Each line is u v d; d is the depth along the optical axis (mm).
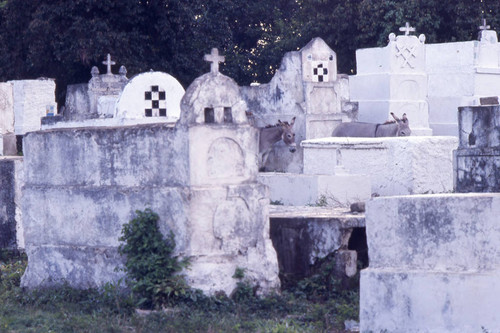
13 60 42438
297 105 27672
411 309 10180
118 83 30156
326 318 11609
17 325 11883
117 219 13516
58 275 14492
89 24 37906
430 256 10188
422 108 30422
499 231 9742
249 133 13227
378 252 10594
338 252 13633
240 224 13031
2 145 25438
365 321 10539
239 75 47656
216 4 45188
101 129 13906
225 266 12820
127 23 39406
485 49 31891
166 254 12664
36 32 38375
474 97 31281
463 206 9945
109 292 12961
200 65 42844
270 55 47938
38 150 14914
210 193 12734
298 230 14148
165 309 12281
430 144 20797
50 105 38094
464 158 15766
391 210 10453
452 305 9906
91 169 14039
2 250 18281
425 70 32531
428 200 10188
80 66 41250
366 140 21406
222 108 13016
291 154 27406
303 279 13945
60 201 14461
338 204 19500
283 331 10906
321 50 27828
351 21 42750
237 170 13125
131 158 13422
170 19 39750
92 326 11523
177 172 12773
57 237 14531
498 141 15219
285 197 20703
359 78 31141
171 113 19312
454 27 40594
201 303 12375
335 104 28219
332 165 21844
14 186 18422
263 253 13141
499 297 9617
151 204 12969
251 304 12633
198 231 12648
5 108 27891
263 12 52156
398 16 39812
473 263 9906
